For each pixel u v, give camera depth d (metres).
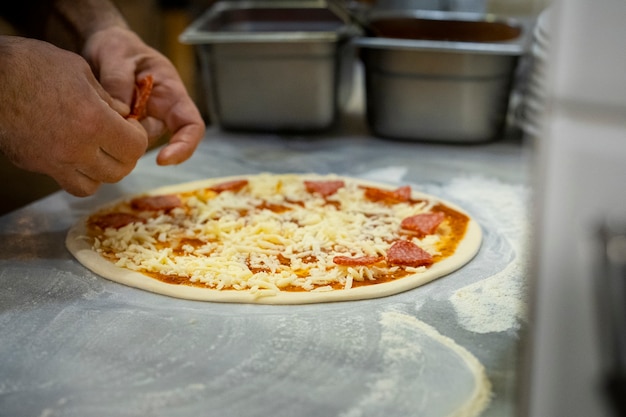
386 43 1.48
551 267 0.56
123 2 2.12
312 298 0.81
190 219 1.07
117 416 0.58
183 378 0.65
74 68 0.85
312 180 1.27
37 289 0.85
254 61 1.55
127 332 0.74
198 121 1.11
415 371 0.66
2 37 0.84
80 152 0.87
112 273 0.88
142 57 1.12
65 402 0.60
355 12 1.69
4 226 1.06
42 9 1.25
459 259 0.93
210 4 2.35
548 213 0.57
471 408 0.59
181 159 1.07
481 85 1.49
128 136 0.91
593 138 0.56
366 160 1.46
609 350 0.49
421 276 0.87
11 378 0.65
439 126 1.55
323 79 1.56
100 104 0.87
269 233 1.00
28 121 0.82
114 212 1.11
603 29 0.54
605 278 0.52
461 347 0.71
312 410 0.59
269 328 0.75
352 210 1.10
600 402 0.50
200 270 0.87
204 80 1.67
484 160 1.46
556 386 0.53
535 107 0.63
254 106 1.61
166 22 2.39
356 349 0.70
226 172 1.37
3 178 1.53
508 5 1.86
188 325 0.75
